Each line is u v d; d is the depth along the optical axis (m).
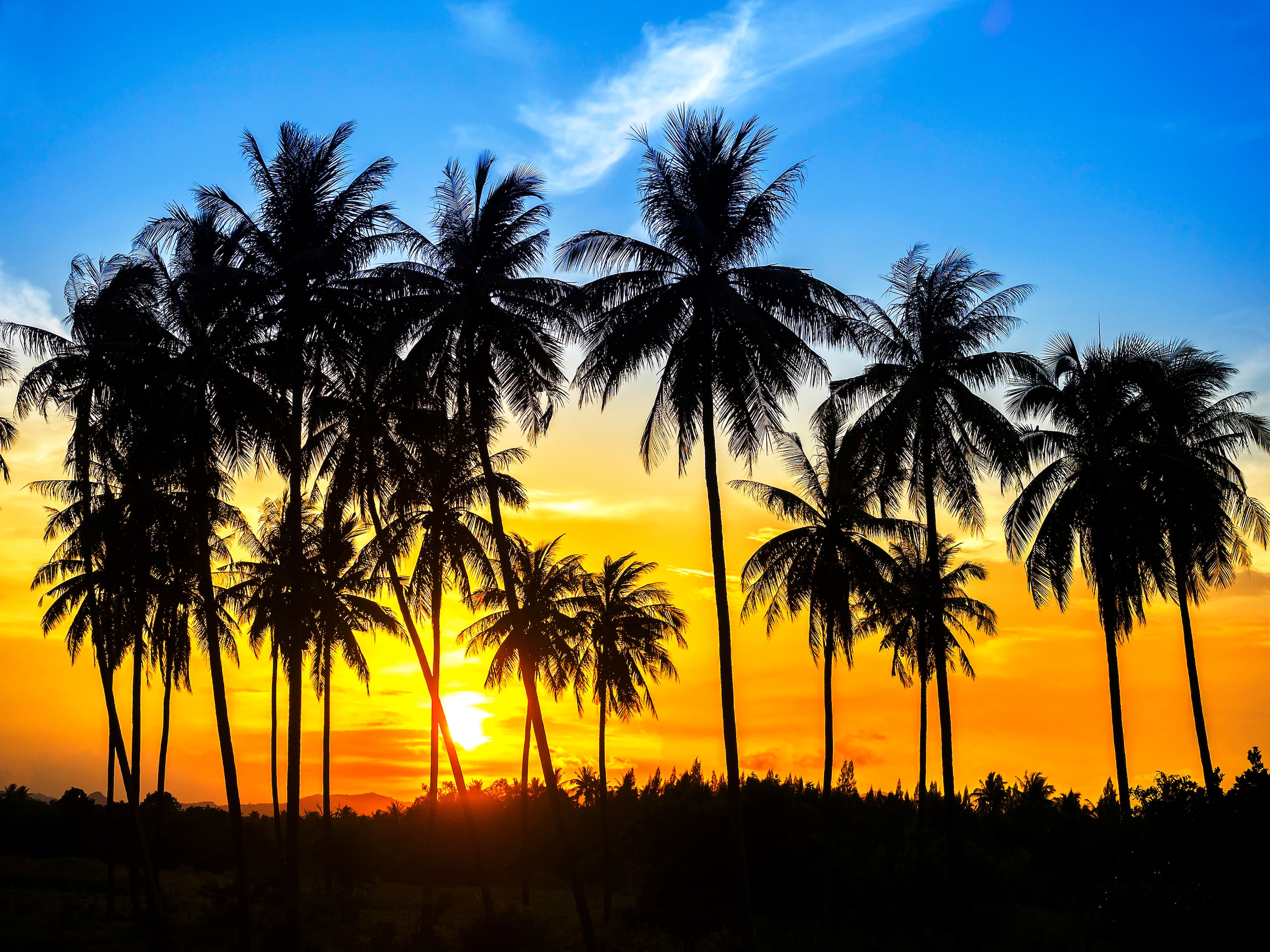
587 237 26.53
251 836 65.00
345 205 27.97
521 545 38.31
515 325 27.95
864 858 44.28
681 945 37.09
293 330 27.27
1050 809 58.97
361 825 73.38
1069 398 33.81
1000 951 32.72
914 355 30.67
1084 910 35.72
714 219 26.52
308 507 32.69
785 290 26.23
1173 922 29.66
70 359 28.88
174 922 33.91
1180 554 33.69
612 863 66.00
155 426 25.55
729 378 26.16
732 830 25.12
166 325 27.56
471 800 75.06
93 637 33.75
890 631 41.50
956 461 30.91
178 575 32.31
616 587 45.91
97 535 29.11
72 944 30.05
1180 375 33.94
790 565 36.69
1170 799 33.41
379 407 29.09
